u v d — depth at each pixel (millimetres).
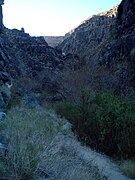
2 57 31859
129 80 41781
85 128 15398
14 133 7012
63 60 77812
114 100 16875
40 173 5477
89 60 72625
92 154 11719
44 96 38156
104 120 14859
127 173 10656
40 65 72375
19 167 5246
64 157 7219
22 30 90062
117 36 58688
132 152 13586
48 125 11477
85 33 122438
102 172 9414
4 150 5762
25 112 14547
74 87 39312
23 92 35312
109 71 47844
